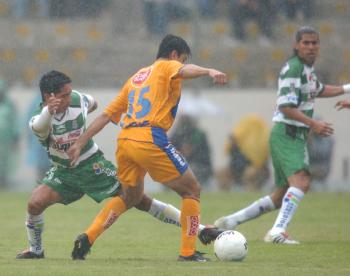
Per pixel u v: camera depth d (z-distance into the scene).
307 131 33.03
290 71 32.16
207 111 63.50
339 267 24.47
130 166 25.47
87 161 26.38
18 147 61.94
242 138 63.19
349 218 43.97
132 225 40.22
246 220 33.94
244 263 25.06
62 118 25.61
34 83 73.31
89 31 77.12
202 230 26.61
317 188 63.06
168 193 61.69
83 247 25.59
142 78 25.09
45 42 76.19
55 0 77.50
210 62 73.06
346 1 79.56
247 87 72.81
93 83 73.69
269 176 63.38
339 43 76.56
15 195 58.97
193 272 22.53
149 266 23.89
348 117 63.38
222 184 63.19
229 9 75.00
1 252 29.39
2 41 75.88
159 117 24.53
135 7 77.12
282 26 75.50
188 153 62.00
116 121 25.77
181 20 74.75
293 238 34.22
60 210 49.41
